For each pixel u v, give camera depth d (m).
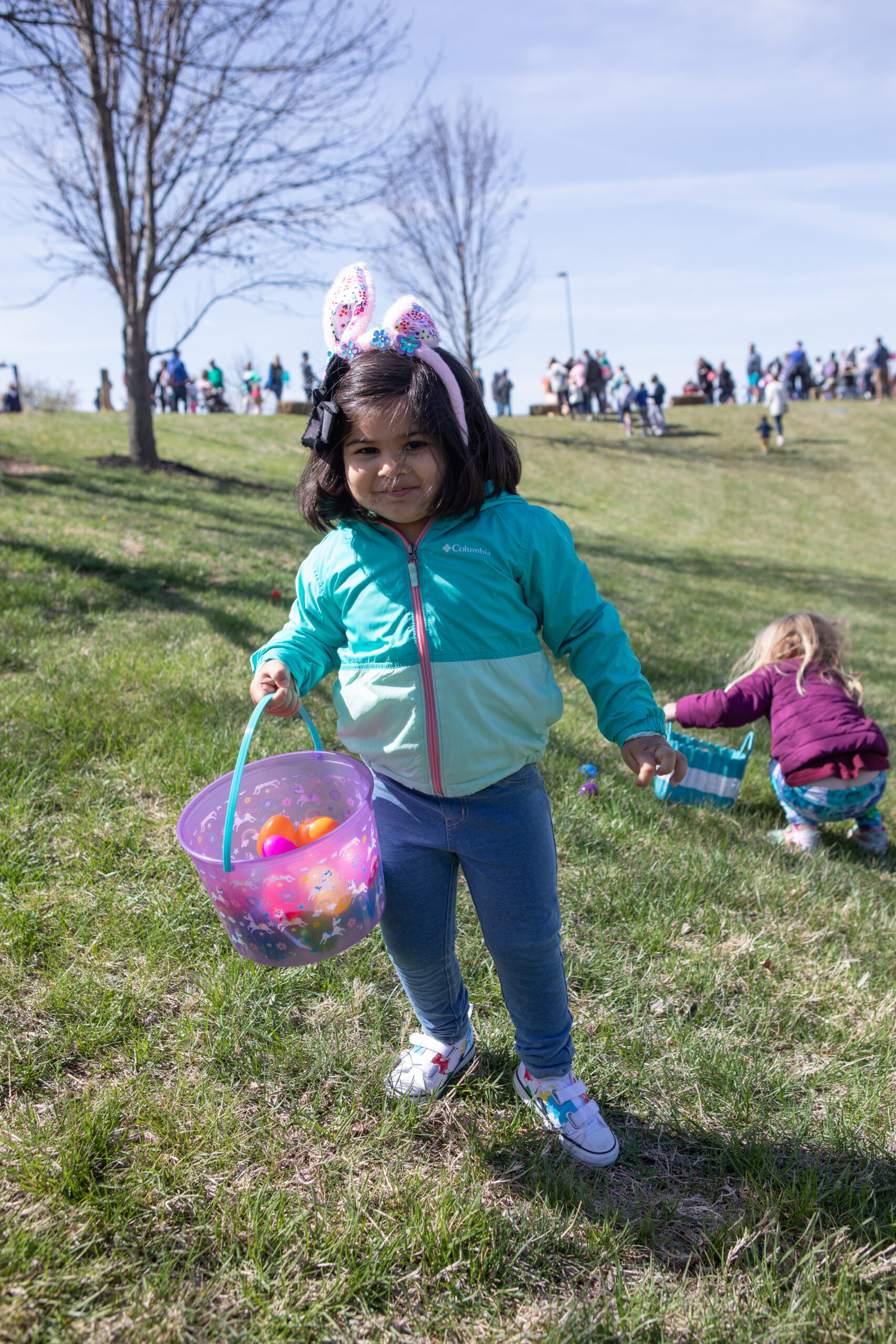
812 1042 2.37
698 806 3.81
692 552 14.70
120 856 2.81
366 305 1.75
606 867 3.09
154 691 4.10
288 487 13.45
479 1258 1.67
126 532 7.76
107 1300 1.53
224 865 1.59
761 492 21.30
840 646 3.85
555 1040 1.95
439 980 2.01
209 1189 1.76
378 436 1.66
